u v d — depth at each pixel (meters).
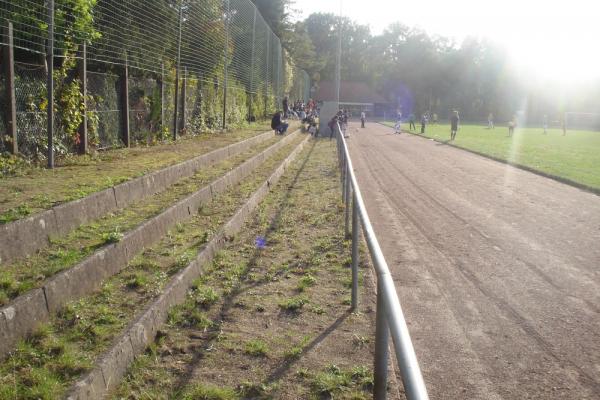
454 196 12.59
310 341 4.59
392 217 10.23
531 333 5.05
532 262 7.33
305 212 9.96
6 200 6.10
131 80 13.13
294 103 55.75
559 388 4.08
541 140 34.53
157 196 8.40
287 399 3.67
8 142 8.31
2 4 8.10
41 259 4.90
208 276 6.12
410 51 91.94
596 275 6.79
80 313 4.29
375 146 28.06
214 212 8.65
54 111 9.70
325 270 6.63
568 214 10.53
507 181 15.04
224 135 19.09
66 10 9.69
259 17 30.02
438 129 50.19
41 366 3.45
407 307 5.66
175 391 3.65
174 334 4.55
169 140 15.11
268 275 6.31
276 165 15.30
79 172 8.52
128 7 12.15
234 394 3.68
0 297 3.88
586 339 4.94
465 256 7.60
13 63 8.28
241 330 4.76
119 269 5.45
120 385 3.64
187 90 17.17
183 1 15.92
